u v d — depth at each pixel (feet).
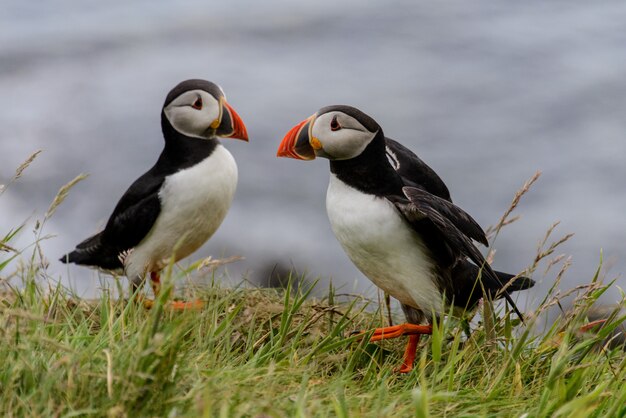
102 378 16.78
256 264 53.72
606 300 48.78
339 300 32.68
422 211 22.75
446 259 24.21
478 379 22.26
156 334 16.84
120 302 23.04
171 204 27.35
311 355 22.22
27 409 16.21
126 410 16.21
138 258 28.19
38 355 18.38
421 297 24.43
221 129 27.20
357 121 23.76
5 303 22.00
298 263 53.67
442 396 18.26
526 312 26.09
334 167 24.50
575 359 22.99
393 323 28.09
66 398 16.56
